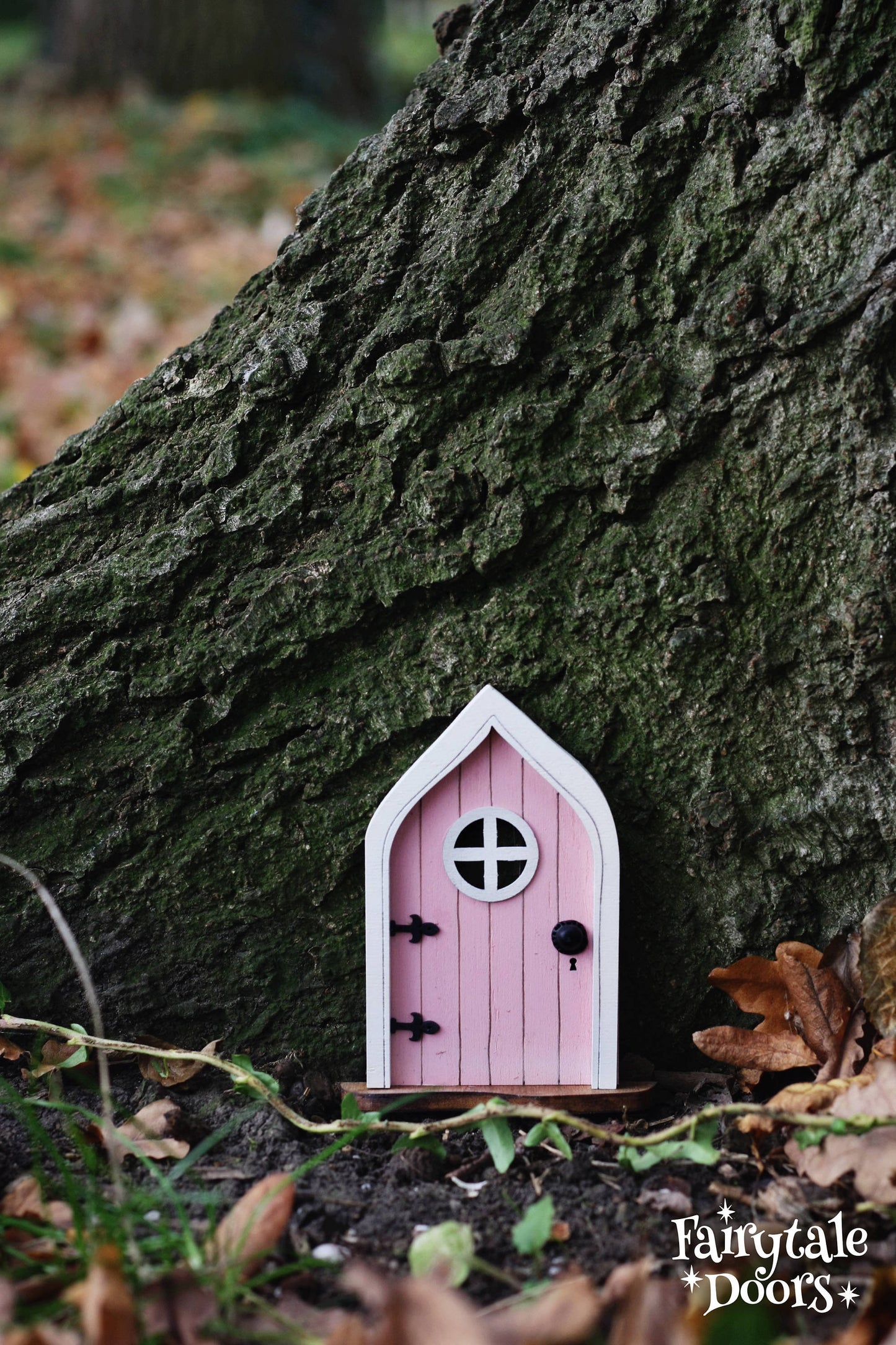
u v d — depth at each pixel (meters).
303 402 1.46
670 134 1.41
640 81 1.41
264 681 1.45
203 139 4.29
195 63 4.80
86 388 2.59
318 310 1.45
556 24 1.44
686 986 1.45
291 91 4.94
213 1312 1.27
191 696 1.45
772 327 1.40
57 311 2.99
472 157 1.45
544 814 1.43
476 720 1.42
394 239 1.45
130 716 1.45
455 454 1.43
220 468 1.45
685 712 1.43
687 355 1.42
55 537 1.47
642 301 1.42
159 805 1.45
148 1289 1.28
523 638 1.44
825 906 1.44
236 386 1.46
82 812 1.45
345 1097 1.39
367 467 1.44
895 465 1.40
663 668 1.43
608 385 1.42
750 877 1.44
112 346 2.85
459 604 1.44
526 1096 1.42
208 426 1.47
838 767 1.43
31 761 1.44
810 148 1.40
